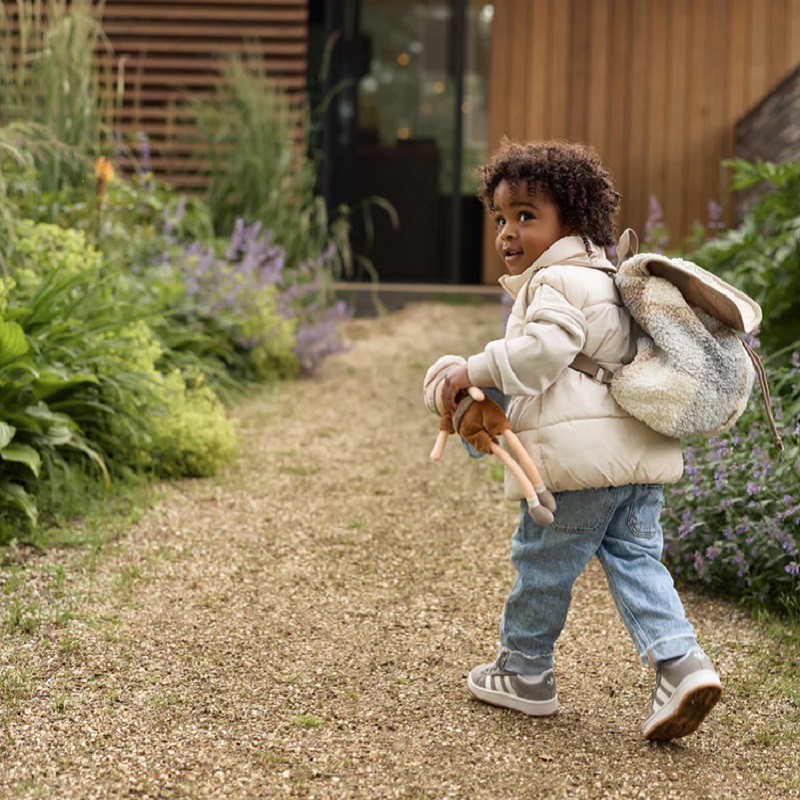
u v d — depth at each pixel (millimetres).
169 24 8898
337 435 5262
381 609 3225
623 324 2305
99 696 2615
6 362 3828
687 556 3352
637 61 9602
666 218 9609
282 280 7023
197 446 4453
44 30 6379
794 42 9453
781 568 3174
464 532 3916
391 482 4512
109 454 4324
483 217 10062
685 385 2211
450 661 2871
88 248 4902
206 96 8742
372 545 3768
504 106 9805
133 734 2441
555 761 2342
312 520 4008
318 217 8078
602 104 9656
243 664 2824
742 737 2473
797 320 4449
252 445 5016
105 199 5660
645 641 2301
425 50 10008
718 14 9500
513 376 2197
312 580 3438
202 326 6008
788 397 3840
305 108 8852
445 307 8805
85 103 6164
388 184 10086
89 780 2248
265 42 8891
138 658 2830
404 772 2291
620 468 2271
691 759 2363
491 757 2357
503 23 9758
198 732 2457
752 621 3129
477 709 2588
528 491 2211
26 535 3582
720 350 2256
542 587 2434
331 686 2707
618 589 2357
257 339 6160
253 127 8078
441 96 10031
